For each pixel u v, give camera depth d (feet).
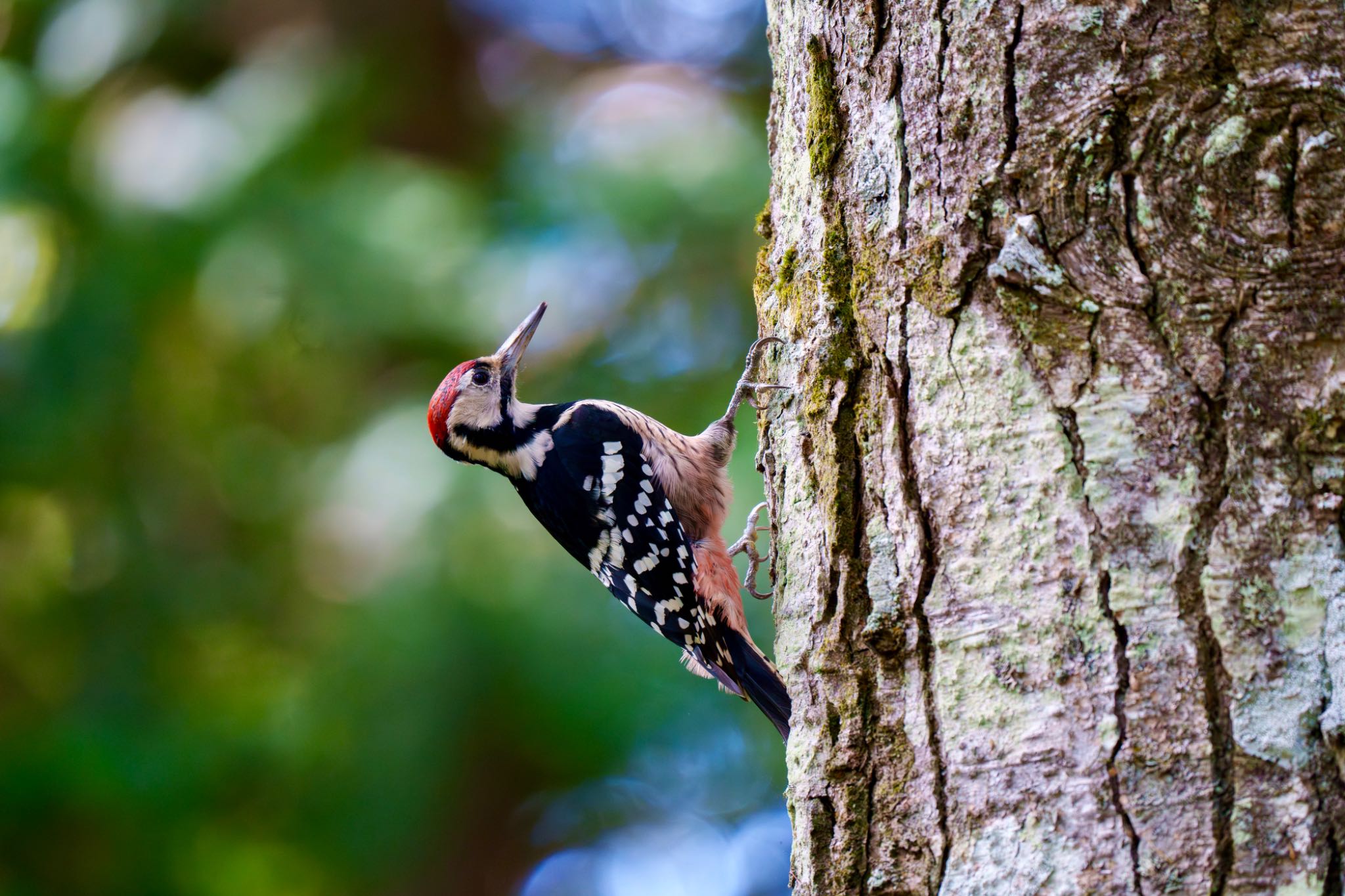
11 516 46.80
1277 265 14.66
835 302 17.70
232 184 44.11
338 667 40.34
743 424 39.17
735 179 43.98
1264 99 14.82
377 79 49.52
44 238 44.39
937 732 15.71
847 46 17.97
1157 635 14.46
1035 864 14.66
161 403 46.29
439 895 44.62
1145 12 15.28
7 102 44.73
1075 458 15.12
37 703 45.60
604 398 41.75
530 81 55.93
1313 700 13.84
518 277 43.27
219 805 43.45
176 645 46.42
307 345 44.62
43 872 43.11
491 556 39.42
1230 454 14.53
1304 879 13.53
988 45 16.14
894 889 15.84
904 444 16.55
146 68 49.16
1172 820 14.07
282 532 46.50
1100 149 15.33
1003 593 15.39
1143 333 14.98
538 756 40.75
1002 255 15.64
